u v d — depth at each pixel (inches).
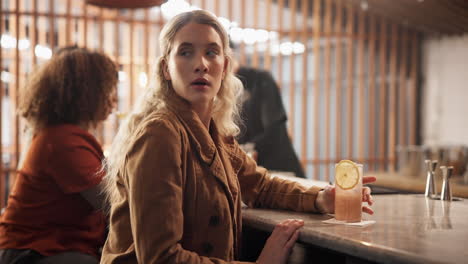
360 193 51.6
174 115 52.5
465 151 130.9
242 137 140.5
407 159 138.6
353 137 269.4
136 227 46.5
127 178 49.4
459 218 53.1
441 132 252.1
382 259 39.0
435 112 254.8
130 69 202.8
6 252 71.8
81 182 73.5
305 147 231.0
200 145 53.1
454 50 247.3
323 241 45.5
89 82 79.4
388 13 229.0
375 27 244.2
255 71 144.4
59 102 77.2
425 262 35.7
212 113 61.9
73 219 75.0
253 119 141.8
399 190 78.4
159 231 45.7
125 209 50.9
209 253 51.5
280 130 140.1
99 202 74.4
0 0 187.5
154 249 45.4
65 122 78.1
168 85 55.8
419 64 262.2
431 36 257.8
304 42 228.8
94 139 77.5
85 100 78.8
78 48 82.3
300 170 142.5
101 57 81.9
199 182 51.6
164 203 46.4
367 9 231.5
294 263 64.6
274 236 50.8
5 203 187.3
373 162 247.4
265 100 142.0
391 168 248.1
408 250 38.1
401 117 254.4
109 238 53.1
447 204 63.6
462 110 243.0
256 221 56.7
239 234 57.3
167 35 54.7
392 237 43.3
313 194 59.7
